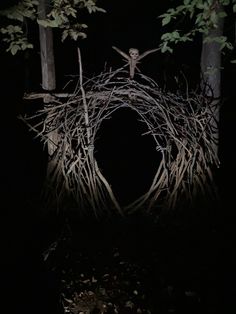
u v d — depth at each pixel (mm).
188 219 5637
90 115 5320
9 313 4449
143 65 8867
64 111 5383
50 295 4695
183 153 5273
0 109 8383
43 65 5500
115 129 8227
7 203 6277
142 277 4930
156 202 5832
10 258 5215
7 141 7754
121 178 6871
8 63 8680
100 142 7875
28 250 5371
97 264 5125
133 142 7871
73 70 8977
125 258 5207
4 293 4680
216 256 5188
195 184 5504
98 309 4547
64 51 9062
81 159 5434
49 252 5277
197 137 5402
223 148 7152
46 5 5270
